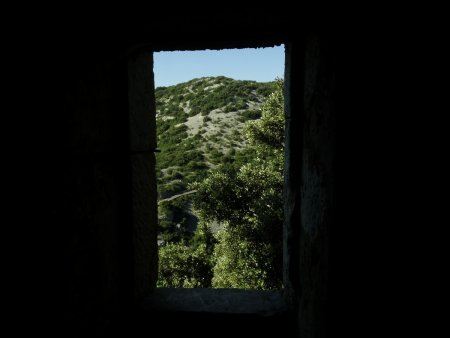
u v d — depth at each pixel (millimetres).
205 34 1291
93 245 1195
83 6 943
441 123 639
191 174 28516
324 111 976
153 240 1717
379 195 760
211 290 1743
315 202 1091
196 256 10109
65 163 1022
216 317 1509
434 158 655
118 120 1397
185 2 959
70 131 1050
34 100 891
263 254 6719
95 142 1210
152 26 1168
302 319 1293
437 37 640
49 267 944
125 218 1450
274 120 7820
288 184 1497
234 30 1258
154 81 1704
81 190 1115
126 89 1390
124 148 1421
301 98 1365
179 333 1529
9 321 795
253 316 1500
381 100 758
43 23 907
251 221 7172
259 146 8273
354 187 797
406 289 706
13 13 799
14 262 816
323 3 925
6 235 791
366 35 779
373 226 771
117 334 1398
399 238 720
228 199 7352
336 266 837
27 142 866
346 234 807
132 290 1497
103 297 1271
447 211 630
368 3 771
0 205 771
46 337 927
